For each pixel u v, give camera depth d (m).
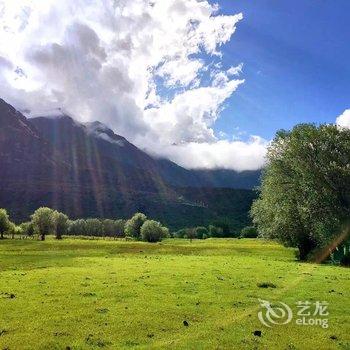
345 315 27.20
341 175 70.50
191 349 20.58
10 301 29.03
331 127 75.69
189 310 27.33
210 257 68.38
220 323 24.84
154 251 88.75
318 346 21.52
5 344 20.62
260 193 83.88
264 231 79.50
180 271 44.78
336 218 69.25
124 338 21.83
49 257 69.25
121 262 56.53
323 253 71.75
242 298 31.09
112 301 29.31
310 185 72.00
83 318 25.03
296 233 74.38
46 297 30.45
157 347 20.69
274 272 45.94
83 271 44.69
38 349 20.09
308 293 33.38
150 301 29.39
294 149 75.12
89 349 20.27
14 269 51.28
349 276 44.38
